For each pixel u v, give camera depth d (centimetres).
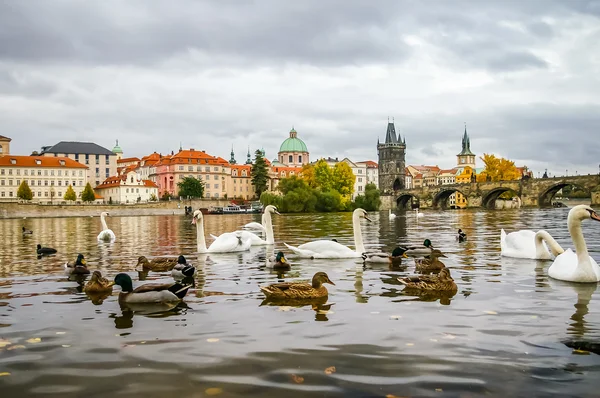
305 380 654
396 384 638
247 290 1277
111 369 705
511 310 1018
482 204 14675
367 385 636
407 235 3359
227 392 620
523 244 1883
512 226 4366
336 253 1944
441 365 701
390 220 6456
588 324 902
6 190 16125
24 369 711
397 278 1391
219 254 2167
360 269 1644
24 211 11200
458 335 842
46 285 1398
